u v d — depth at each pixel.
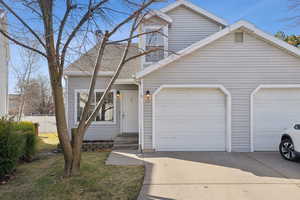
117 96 11.20
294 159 6.83
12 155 5.64
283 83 8.21
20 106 15.89
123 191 4.59
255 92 8.27
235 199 4.23
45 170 6.01
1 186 4.94
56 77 4.96
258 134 8.30
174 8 10.46
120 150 8.87
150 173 5.73
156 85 8.32
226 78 8.30
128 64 11.75
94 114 5.77
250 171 5.87
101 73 10.66
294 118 8.27
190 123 8.45
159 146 8.42
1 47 10.12
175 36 10.47
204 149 8.41
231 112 8.29
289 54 8.23
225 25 10.45
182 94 8.44
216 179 5.29
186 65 8.31
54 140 12.66
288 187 4.79
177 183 5.04
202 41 8.12
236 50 8.28
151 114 8.33
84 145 9.20
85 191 4.54
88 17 4.98
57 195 4.36
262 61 8.27
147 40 9.80
